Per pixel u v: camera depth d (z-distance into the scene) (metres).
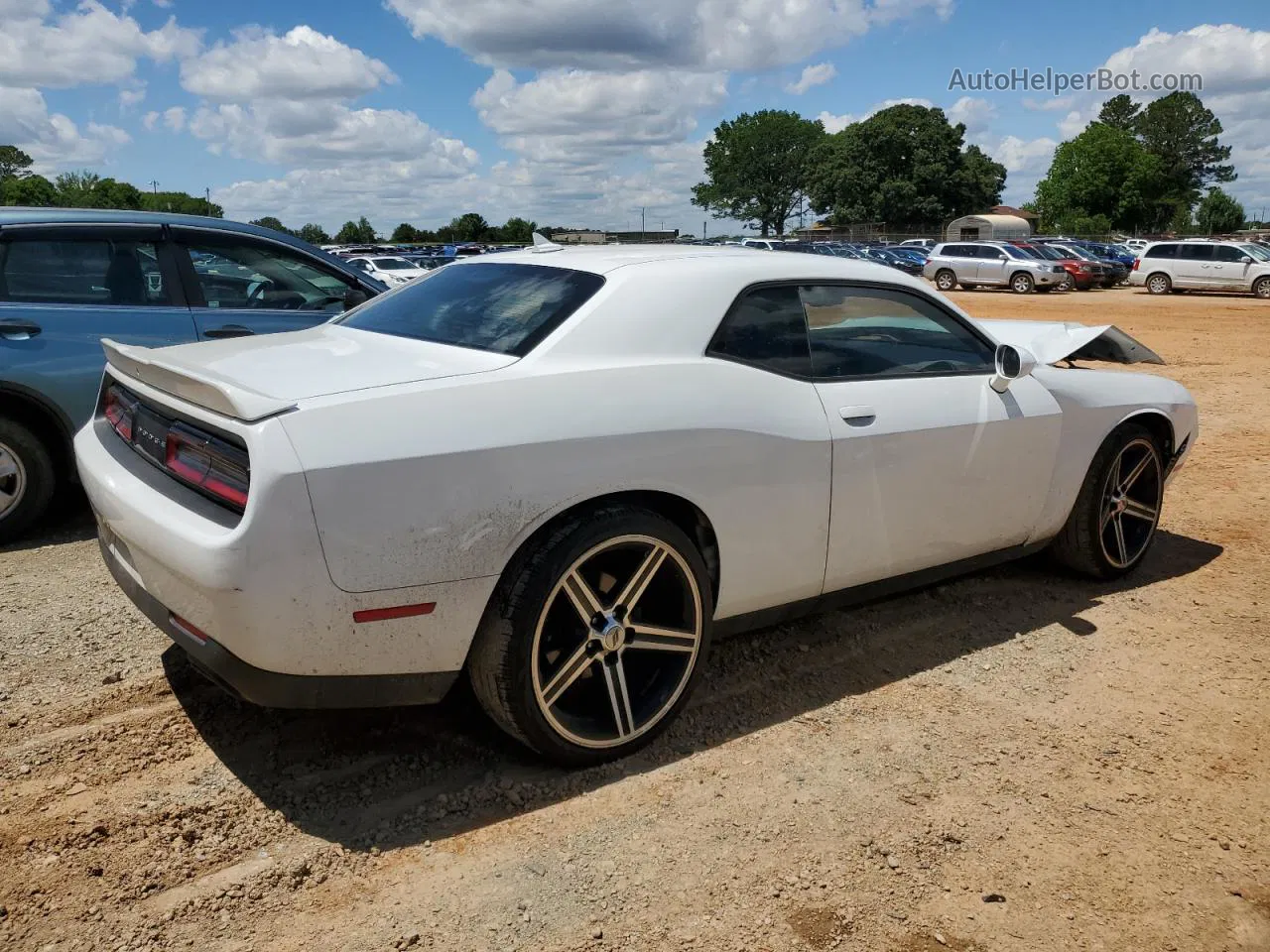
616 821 2.64
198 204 97.50
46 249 4.92
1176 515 5.78
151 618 2.74
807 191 113.06
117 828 2.54
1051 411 3.99
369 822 2.61
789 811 2.71
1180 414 4.65
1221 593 4.49
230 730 3.05
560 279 3.20
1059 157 103.25
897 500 3.49
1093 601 4.36
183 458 2.68
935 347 3.79
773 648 3.77
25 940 2.14
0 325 4.69
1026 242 38.88
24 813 2.59
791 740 3.10
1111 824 2.71
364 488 2.38
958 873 2.49
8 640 3.66
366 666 2.51
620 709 2.89
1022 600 4.34
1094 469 4.32
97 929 2.19
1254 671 3.68
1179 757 3.07
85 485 3.08
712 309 3.13
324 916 2.26
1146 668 3.69
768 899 2.36
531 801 2.72
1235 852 2.61
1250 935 2.31
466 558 2.53
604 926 2.26
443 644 2.58
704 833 2.61
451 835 2.57
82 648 3.61
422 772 2.86
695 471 2.92
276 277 5.68
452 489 2.49
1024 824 2.69
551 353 2.84
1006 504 3.92
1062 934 2.29
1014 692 3.47
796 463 3.16
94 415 3.49
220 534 2.37
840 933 2.26
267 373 2.72
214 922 2.23
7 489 4.80
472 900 2.32
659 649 2.96
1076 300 28.17
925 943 2.24
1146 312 23.34
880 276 3.65
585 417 2.71
